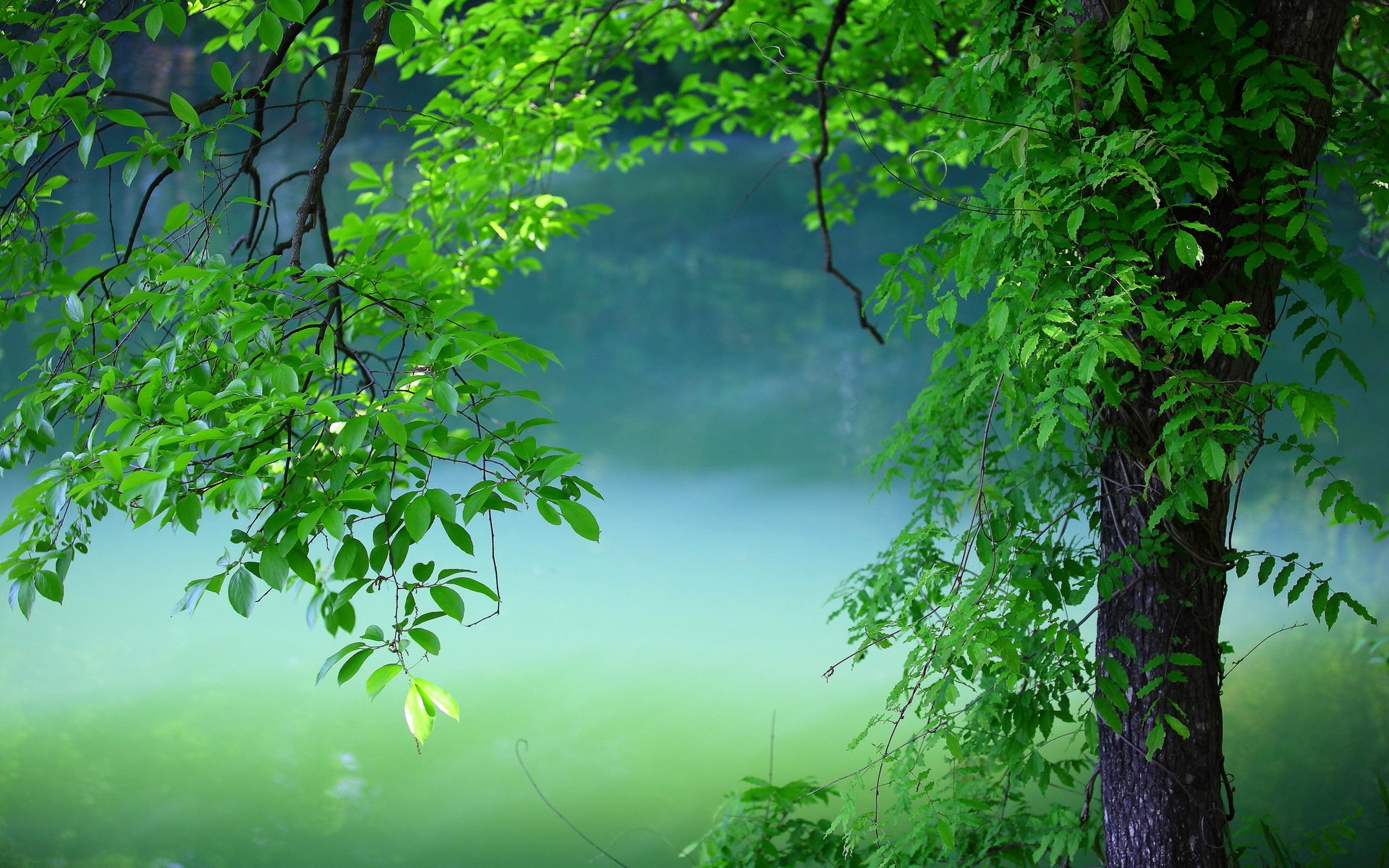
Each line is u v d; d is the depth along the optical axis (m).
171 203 14.78
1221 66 2.68
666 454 14.04
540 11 6.55
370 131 19.45
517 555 11.54
